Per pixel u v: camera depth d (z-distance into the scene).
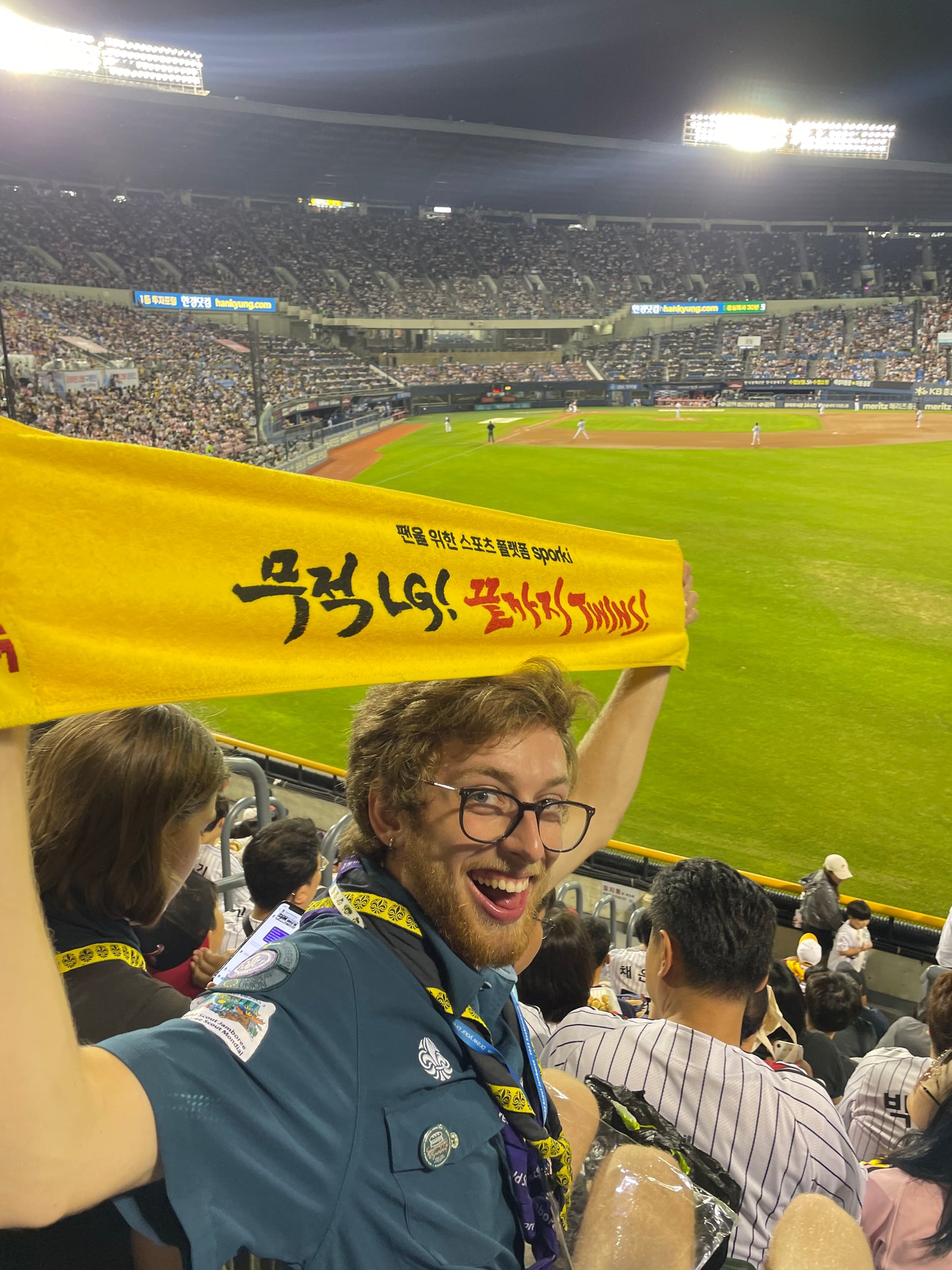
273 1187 1.08
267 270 68.00
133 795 1.92
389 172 81.56
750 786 12.91
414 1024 1.32
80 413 38.22
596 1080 1.73
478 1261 1.23
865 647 17.80
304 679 1.49
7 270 53.22
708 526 27.05
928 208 86.12
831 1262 1.47
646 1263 1.36
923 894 10.48
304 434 46.12
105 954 2.00
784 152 79.75
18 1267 1.53
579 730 13.93
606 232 84.25
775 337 71.81
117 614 1.27
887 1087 3.46
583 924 5.03
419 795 1.46
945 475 34.50
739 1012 2.72
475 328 72.00
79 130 65.00
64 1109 0.96
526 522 2.07
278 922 2.59
